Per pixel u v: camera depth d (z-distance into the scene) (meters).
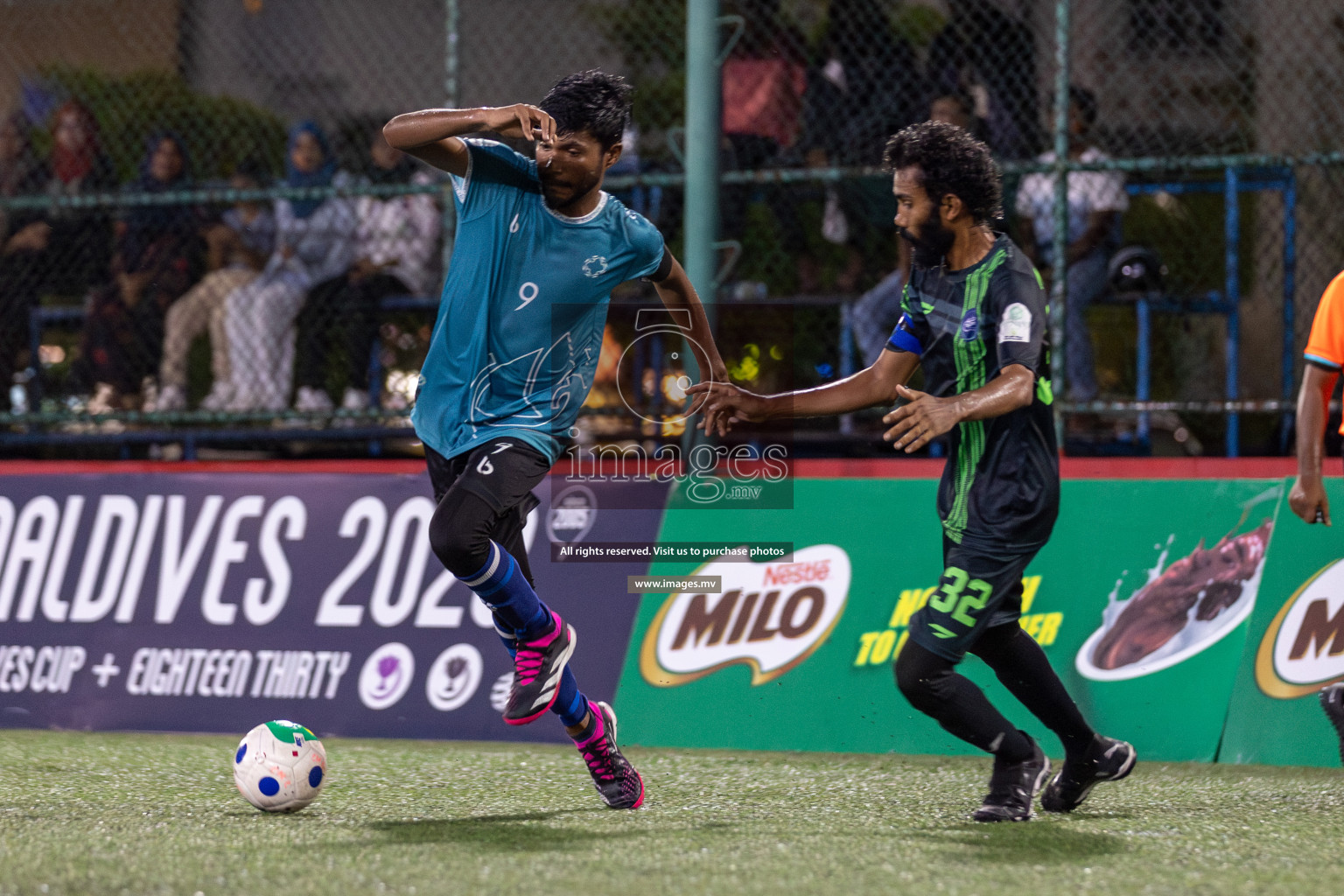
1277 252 19.16
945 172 9.42
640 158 18.97
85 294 19.47
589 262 10.04
